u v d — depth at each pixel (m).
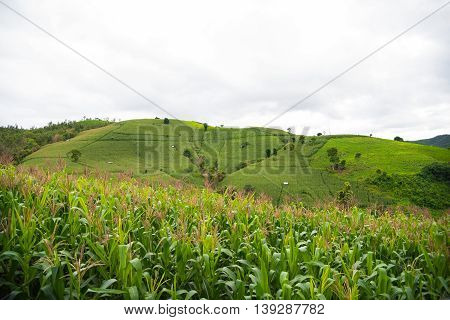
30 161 64.00
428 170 85.94
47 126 170.00
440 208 70.62
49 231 6.23
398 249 9.02
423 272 7.61
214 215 9.66
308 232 9.58
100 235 6.00
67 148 98.69
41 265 5.05
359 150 110.19
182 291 5.18
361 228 10.19
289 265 6.12
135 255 5.87
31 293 5.32
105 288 4.85
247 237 7.21
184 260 5.82
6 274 5.34
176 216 8.62
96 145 104.19
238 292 5.46
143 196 10.58
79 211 7.48
